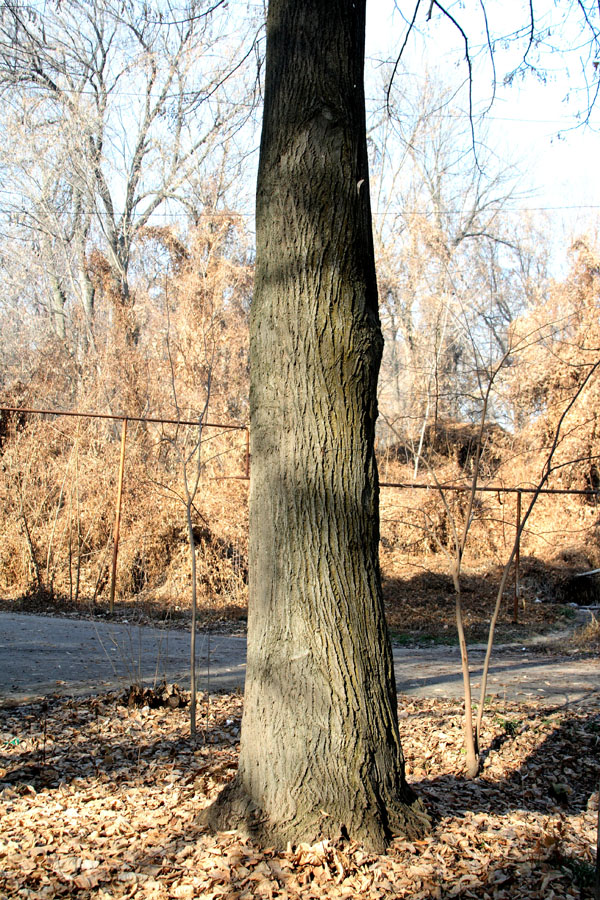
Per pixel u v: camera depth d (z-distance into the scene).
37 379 23.64
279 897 3.20
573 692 7.86
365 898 3.21
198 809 4.15
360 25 4.02
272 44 3.96
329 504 3.68
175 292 23.86
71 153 28.41
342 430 3.73
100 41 23.88
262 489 3.76
